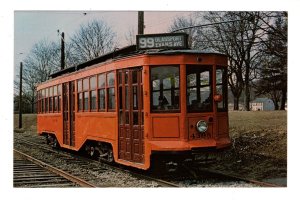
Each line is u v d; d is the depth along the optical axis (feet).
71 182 33.91
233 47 74.59
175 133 31.94
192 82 32.55
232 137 49.62
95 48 112.47
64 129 52.70
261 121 57.26
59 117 54.54
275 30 51.85
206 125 32.58
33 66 128.47
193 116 32.27
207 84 33.19
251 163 40.11
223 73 34.32
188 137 31.99
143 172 37.14
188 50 33.58
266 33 55.42
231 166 39.93
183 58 32.35
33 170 40.60
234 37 70.13
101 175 36.70
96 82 41.29
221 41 74.74
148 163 32.09
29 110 154.71
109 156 40.57
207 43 76.74
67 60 118.42
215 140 32.94
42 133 65.00
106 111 38.83
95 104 41.70
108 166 40.78
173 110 32.12
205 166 37.47
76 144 47.34
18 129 122.72
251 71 78.38
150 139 32.17
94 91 41.93
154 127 32.22
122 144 35.96
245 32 63.26
